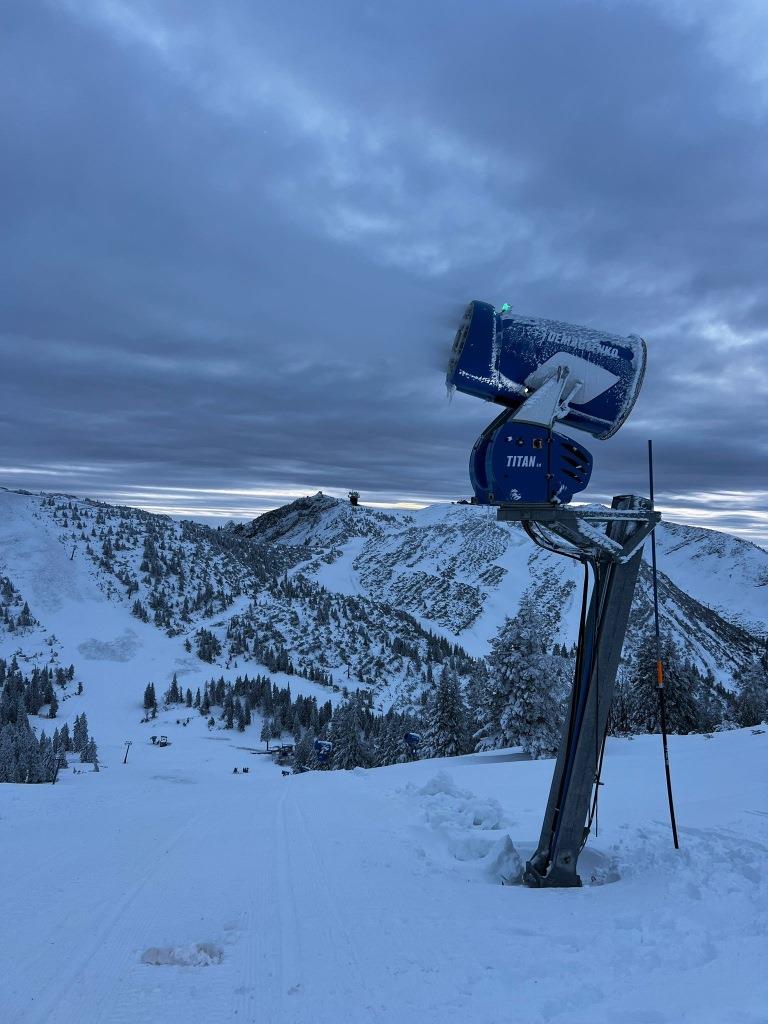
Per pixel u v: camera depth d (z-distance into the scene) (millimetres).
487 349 5316
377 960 3713
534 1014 2918
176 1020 3027
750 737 21250
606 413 5469
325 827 8438
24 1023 3020
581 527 5348
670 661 42406
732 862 5578
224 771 99625
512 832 7902
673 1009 2844
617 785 11562
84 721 118562
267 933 4242
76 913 4715
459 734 43844
